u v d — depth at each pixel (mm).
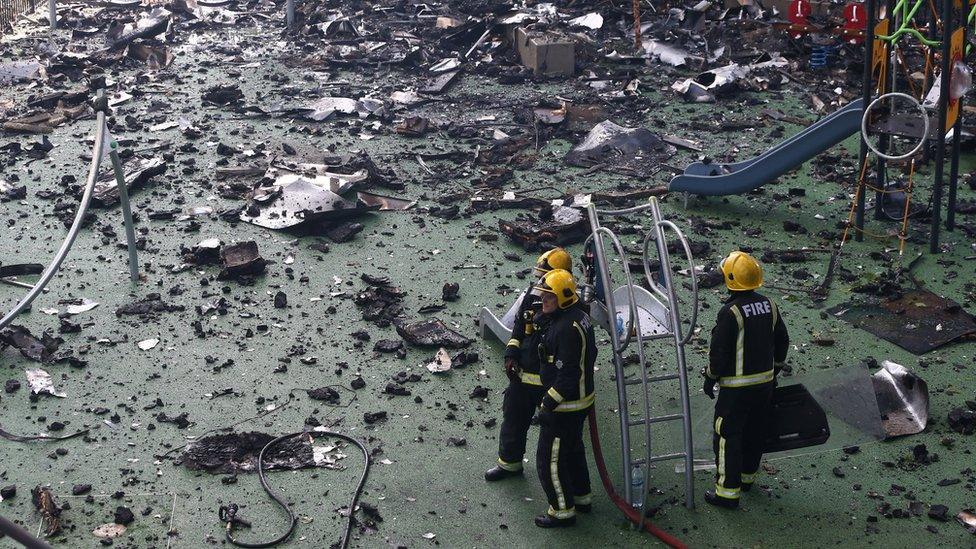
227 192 11945
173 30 19203
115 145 9391
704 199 12117
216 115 14727
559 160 13367
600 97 15914
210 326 9133
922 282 10109
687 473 6836
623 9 20328
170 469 7258
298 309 9469
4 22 19453
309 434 7656
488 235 11055
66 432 7621
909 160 12969
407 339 8898
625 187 12469
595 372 8516
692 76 17031
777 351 6777
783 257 10578
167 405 7973
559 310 6465
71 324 8977
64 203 11531
